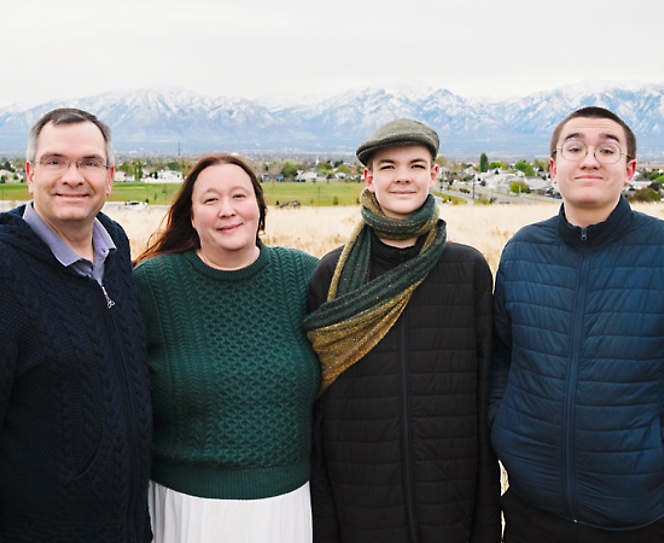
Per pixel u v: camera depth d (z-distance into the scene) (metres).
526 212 23.44
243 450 2.86
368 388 2.97
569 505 2.74
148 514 2.81
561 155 2.74
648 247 2.68
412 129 2.87
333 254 3.13
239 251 3.00
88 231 2.58
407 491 2.99
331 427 3.06
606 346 2.63
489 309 3.03
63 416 2.40
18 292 2.33
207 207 2.93
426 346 2.95
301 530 3.01
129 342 2.65
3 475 2.44
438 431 2.96
